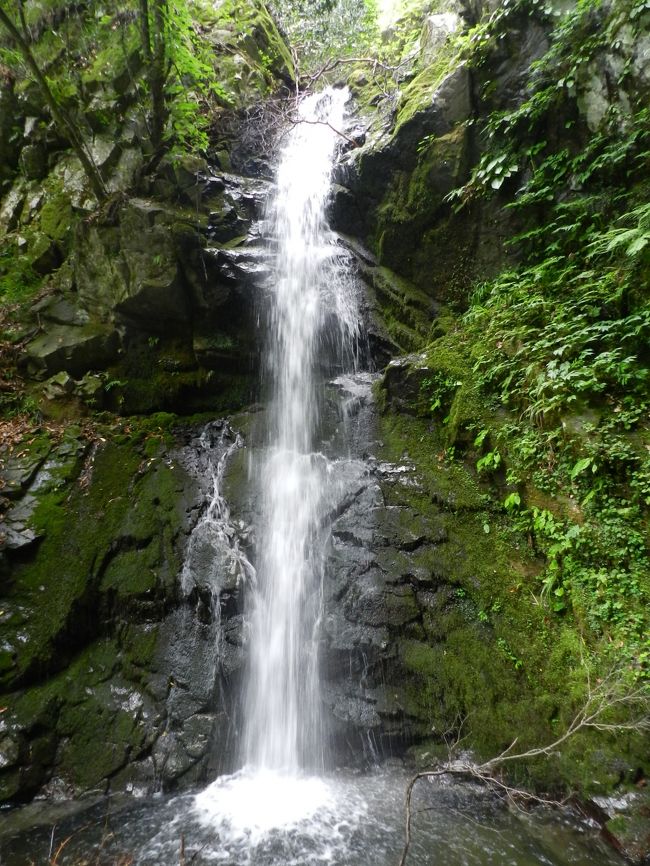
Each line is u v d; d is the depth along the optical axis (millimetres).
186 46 7930
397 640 4691
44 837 3561
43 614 4859
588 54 6180
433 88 7832
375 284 8586
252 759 4430
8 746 4078
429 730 4281
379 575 5023
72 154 8648
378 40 11742
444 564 5039
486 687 4301
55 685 4578
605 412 4844
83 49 8117
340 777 4223
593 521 4488
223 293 7332
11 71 8391
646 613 3973
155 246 6836
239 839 3514
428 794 3920
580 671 4008
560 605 4422
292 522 5637
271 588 5238
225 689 4594
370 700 4469
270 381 7711
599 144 6125
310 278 8227
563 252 6539
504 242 7109
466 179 7500
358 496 5766
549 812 3611
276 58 12297
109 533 5496
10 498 5531
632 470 4465
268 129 10930
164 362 7273
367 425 6852
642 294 5191
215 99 10445
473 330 6758
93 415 6719
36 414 6438
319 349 7957
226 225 8328
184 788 4059
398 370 6770
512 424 5484
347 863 3287
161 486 5965
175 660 4719
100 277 7176
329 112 11414
